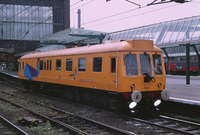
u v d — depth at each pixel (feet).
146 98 33.99
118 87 32.96
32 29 179.22
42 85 58.39
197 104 33.37
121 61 32.89
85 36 89.35
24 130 26.35
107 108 38.86
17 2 175.32
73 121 30.68
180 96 40.29
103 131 25.89
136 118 31.42
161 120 31.22
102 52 36.37
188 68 59.11
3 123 29.58
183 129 26.71
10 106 40.98
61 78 48.06
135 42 34.04
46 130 26.35
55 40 107.55
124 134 24.06
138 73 33.65
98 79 37.09
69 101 47.50
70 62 45.09
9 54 235.20
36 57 59.67
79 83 42.19
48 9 181.16
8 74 131.54
